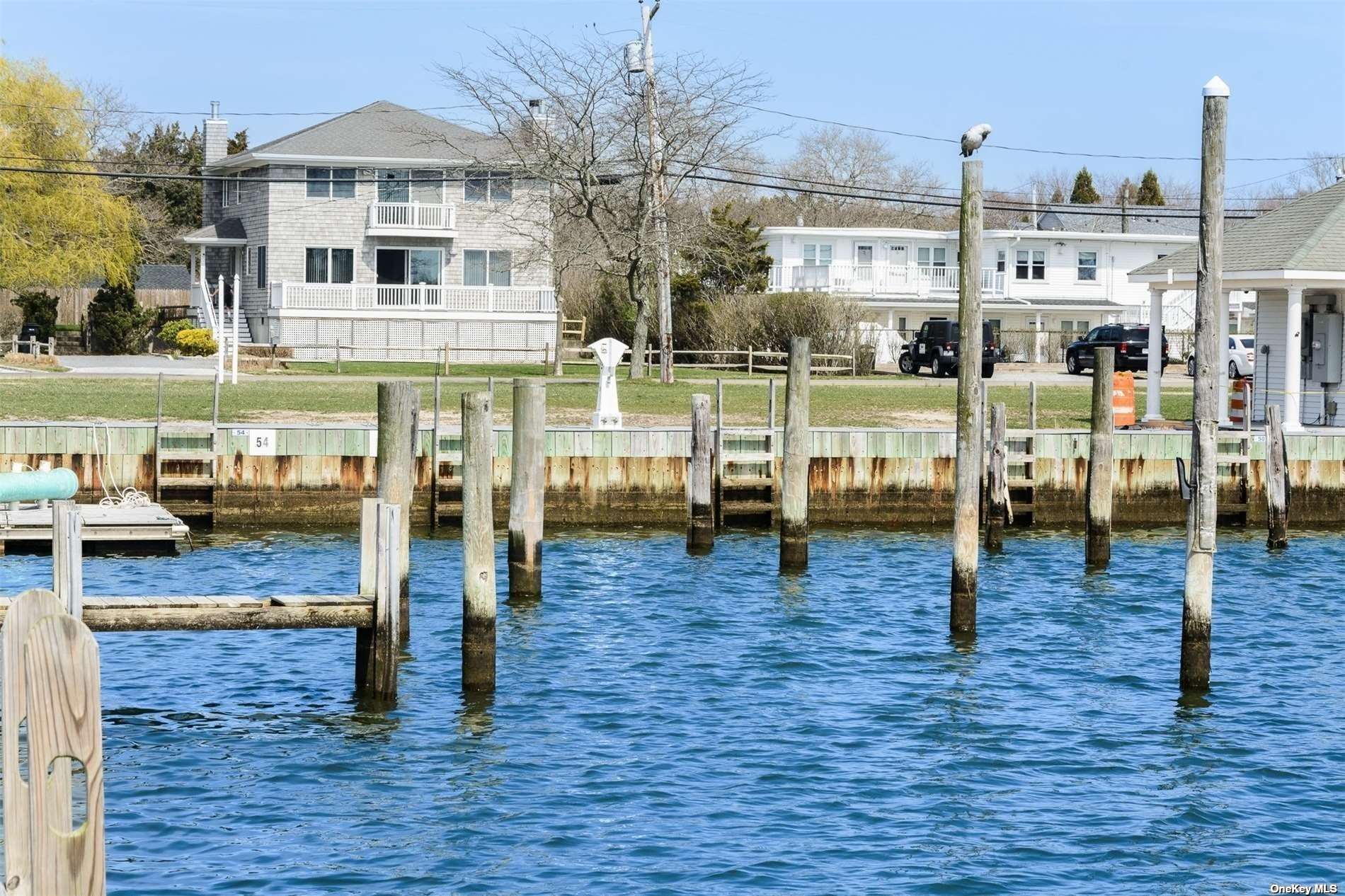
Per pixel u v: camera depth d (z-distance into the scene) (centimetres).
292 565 3303
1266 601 3120
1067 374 7325
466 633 2272
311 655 2480
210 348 7400
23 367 5997
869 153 14788
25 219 7769
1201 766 1956
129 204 9225
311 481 3819
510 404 4850
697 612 2894
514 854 1619
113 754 1953
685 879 1552
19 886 756
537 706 2209
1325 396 4584
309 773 1883
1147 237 9494
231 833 1672
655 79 6019
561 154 6091
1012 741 2061
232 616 2038
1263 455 4153
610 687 2328
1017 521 4066
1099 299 9475
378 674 2162
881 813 1758
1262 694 2344
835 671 2458
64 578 1931
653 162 5900
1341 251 4403
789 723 2133
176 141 12800
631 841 1659
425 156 7869
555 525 3894
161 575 3169
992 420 3719
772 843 1656
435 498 3828
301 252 7838
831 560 3512
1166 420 4819
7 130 7612
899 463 4028
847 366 7188
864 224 14150
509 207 7838
